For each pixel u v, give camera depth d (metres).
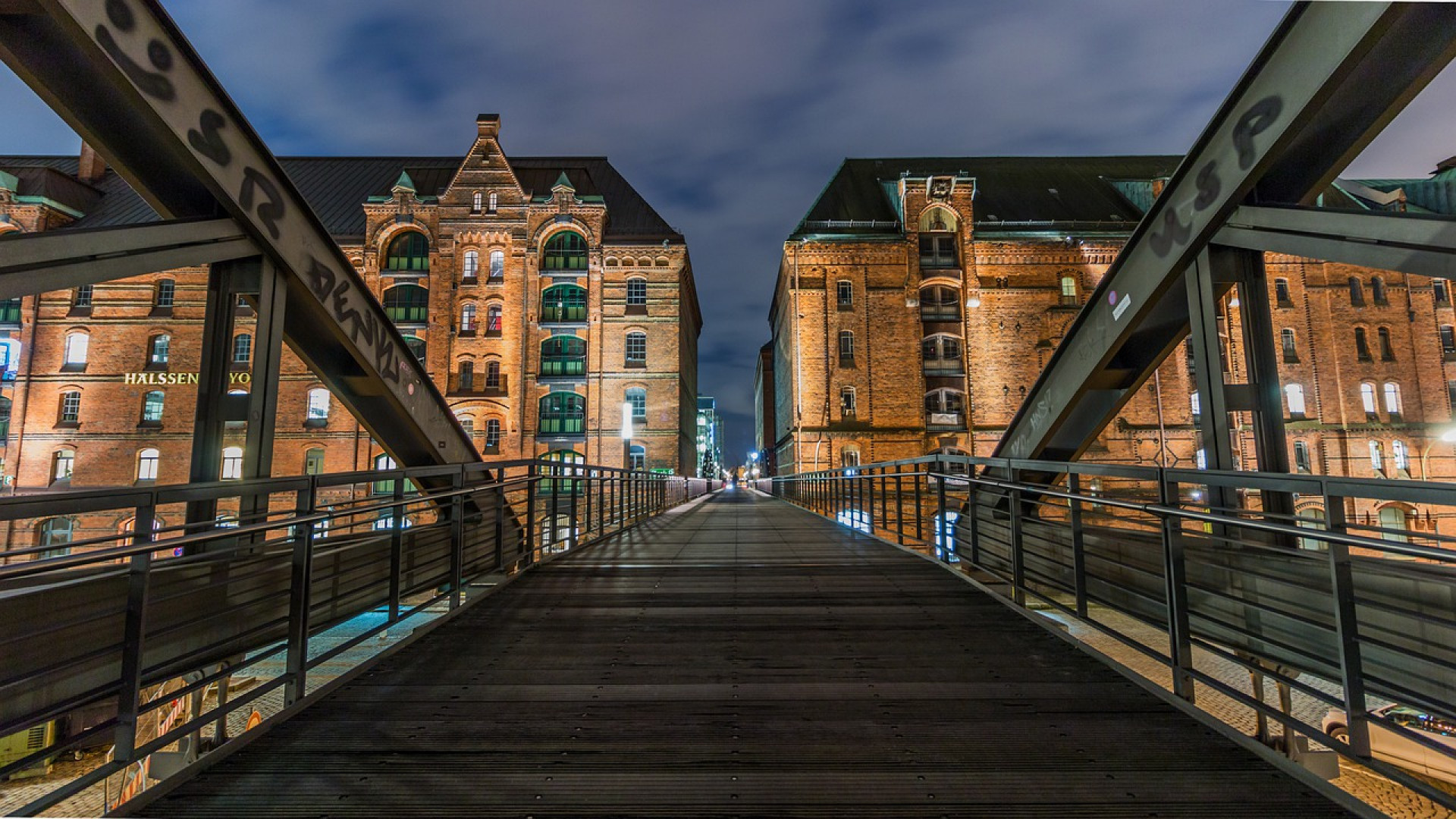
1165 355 6.55
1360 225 3.86
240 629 4.29
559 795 2.84
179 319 31.75
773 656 4.74
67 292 31.84
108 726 2.81
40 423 30.95
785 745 3.30
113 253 3.67
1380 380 33.16
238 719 11.27
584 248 35.00
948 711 3.72
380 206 34.41
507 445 33.03
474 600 6.36
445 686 4.12
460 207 34.34
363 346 6.11
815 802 2.79
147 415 31.28
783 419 41.09
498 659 4.66
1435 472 32.59
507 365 33.56
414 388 7.13
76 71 3.66
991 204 37.88
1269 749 3.08
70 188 34.03
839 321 34.00
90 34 3.40
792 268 34.50
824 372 33.59
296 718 3.62
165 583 3.73
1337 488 2.89
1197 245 5.06
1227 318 33.28
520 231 34.25
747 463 97.38
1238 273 5.02
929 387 34.09
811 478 22.19
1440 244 3.44
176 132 3.96
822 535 12.62
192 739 5.45
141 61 3.72
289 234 5.05
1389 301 33.78
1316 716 10.85
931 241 34.91
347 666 13.48
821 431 33.03
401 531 5.08
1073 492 4.98
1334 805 2.72
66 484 30.58
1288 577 4.18
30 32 3.51
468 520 8.02
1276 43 4.20
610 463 33.19
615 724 3.55
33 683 3.04
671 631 5.40
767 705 3.82
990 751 3.22
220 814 2.68
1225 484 3.60
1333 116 4.13
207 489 3.49
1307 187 4.53
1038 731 3.44
